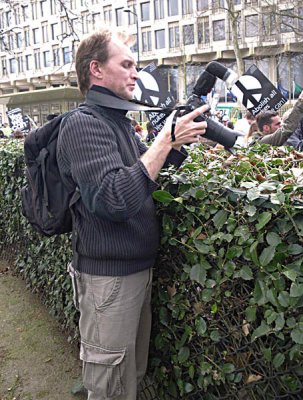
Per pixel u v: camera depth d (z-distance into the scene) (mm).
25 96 20672
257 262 1607
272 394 1713
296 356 1578
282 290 1559
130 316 1957
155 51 45000
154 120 2744
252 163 2145
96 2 42031
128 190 1689
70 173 1877
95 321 1970
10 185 4496
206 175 1897
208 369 1941
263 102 4406
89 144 1763
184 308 2021
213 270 1842
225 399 1911
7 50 10969
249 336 1751
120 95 1937
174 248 2025
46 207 2045
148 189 1744
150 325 2184
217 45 40344
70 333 3424
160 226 2076
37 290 4176
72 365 3182
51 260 3643
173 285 2070
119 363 1945
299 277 1520
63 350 3363
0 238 5289
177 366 2121
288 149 2738
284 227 1543
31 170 2090
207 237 1824
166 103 4008
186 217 1916
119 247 1896
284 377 1649
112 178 1707
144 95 3941
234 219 1684
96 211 1733
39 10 46406
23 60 50781
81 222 1958
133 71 1962
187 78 41000
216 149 2773
